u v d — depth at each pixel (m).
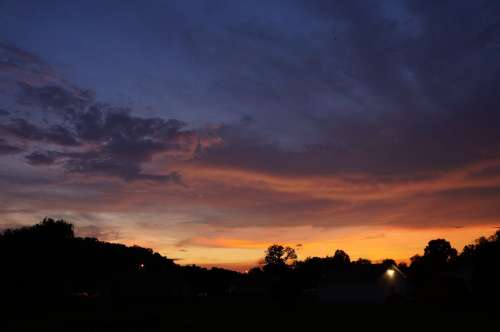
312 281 71.31
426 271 78.81
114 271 62.78
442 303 46.56
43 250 47.50
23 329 28.88
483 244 43.16
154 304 56.66
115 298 59.62
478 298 42.94
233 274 98.31
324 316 38.84
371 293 63.09
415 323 30.92
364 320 34.28
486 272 41.84
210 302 60.03
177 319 37.06
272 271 51.19
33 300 45.19
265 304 54.97
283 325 32.25
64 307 45.81
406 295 62.12
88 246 59.56
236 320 35.88
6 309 40.34
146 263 67.25
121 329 30.52
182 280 67.88
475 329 26.83
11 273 44.97
